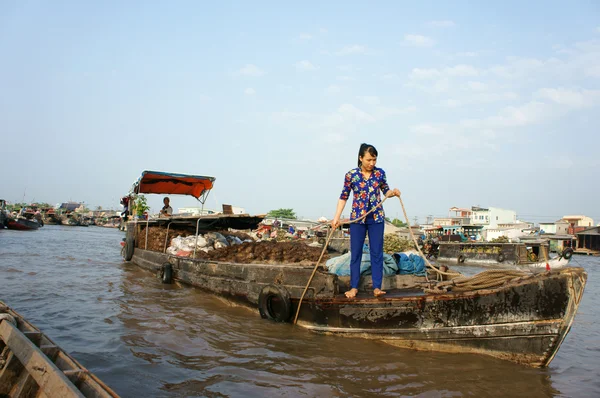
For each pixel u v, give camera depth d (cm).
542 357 457
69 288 909
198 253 979
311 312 602
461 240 3697
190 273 899
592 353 574
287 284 639
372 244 559
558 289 440
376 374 453
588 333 694
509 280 479
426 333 511
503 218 5641
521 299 459
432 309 503
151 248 1217
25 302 760
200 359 493
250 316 687
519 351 468
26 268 1222
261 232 2161
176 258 974
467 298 484
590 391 425
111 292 877
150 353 508
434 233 4894
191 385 420
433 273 691
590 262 3009
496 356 482
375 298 536
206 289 832
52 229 5594
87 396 272
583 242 4347
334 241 1043
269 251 818
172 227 1251
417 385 428
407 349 525
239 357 500
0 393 325
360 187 558
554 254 4244
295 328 621
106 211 10944
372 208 549
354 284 569
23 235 3444
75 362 315
